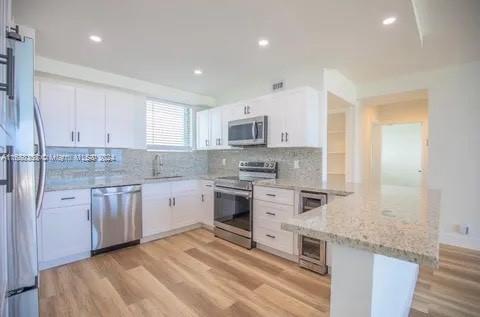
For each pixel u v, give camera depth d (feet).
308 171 10.59
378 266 2.86
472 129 9.86
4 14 3.94
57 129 9.10
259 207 9.60
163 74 11.14
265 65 10.12
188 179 12.11
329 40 7.89
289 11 6.31
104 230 9.26
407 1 5.90
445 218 10.46
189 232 11.93
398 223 3.14
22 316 4.32
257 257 8.98
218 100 14.89
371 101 13.21
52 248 8.09
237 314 5.78
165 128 13.79
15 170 4.19
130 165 12.12
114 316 5.69
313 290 6.79
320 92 10.13
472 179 9.89
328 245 7.54
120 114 10.89
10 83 3.95
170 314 5.78
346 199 5.01
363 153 14.08
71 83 10.13
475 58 9.43
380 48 8.52
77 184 8.87
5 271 3.95
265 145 11.31
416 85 10.98
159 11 6.28
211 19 6.68
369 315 2.68
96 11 6.25
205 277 7.49
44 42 7.94
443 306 6.06
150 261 8.61
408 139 16.75
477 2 6.21
